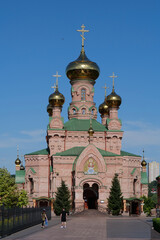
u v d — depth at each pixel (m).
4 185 92.56
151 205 110.69
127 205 107.00
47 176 113.06
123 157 112.81
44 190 112.31
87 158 104.00
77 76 125.56
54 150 113.19
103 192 102.94
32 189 113.94
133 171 114.19
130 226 59.22
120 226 59.12
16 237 41.38
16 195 96.75
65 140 115.19
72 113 125.44
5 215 43.16
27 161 115.75
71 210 102.56
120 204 101.00
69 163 108.44
